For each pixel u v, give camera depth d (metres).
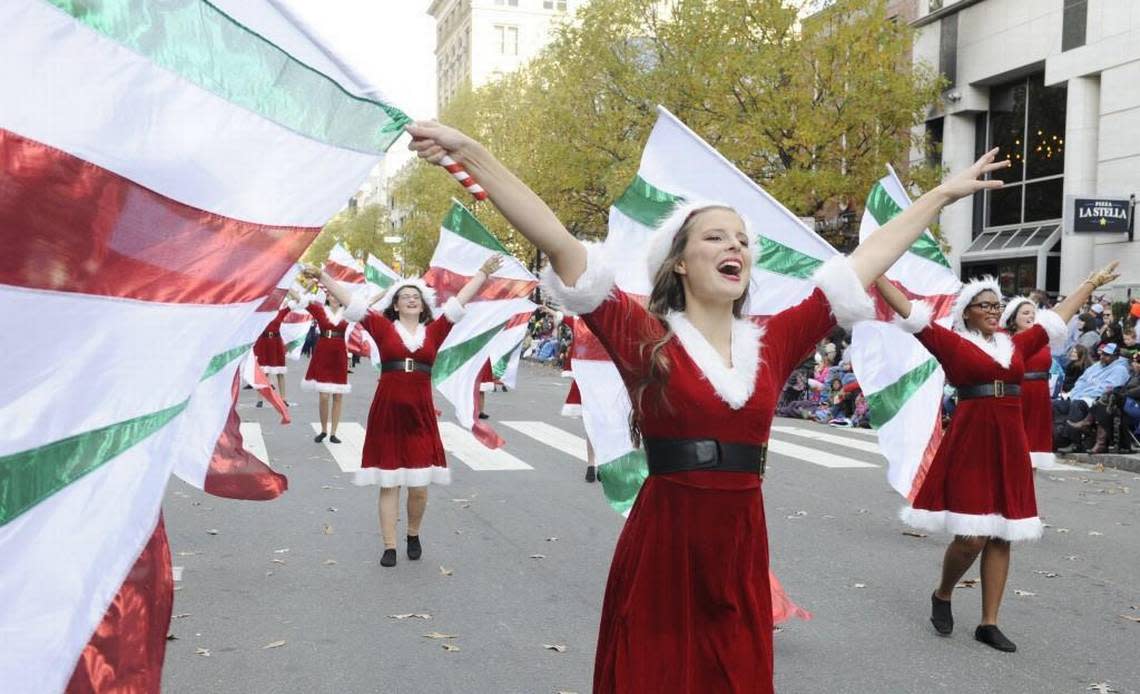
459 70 90.31
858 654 5.21
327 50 2.44
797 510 8.86
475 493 9.49
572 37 26.47
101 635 2.07
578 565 6.87
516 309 9.42
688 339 2.72
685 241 2.79
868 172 21.70
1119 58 21.12
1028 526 5.28
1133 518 8.86
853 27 21.42
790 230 4.91
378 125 2.53
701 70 22.41
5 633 1.92
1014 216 24.73
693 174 5.06
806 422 16.20
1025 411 9.76
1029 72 23.97
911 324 5.48
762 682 2.68
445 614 5.74
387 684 4.66
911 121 22.02
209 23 2.27
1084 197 20.30
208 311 2.32
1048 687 4.78
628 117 25.55
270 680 4.68
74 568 2.03
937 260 7.30
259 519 8.19
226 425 3.78
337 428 14.01
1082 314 15.30
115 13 2.07
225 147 2.30
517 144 33.69
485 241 9.37
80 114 2.02
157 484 2.21
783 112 21.06
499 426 14.63
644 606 2.66
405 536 7.70
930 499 5.55
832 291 2.83
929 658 5.16
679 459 2.69
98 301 2.07
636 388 2.70
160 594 2.23
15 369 1.94
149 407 2.20
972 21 25.03
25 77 1.93
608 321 2.71
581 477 10.44
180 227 2.22
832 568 6.94
